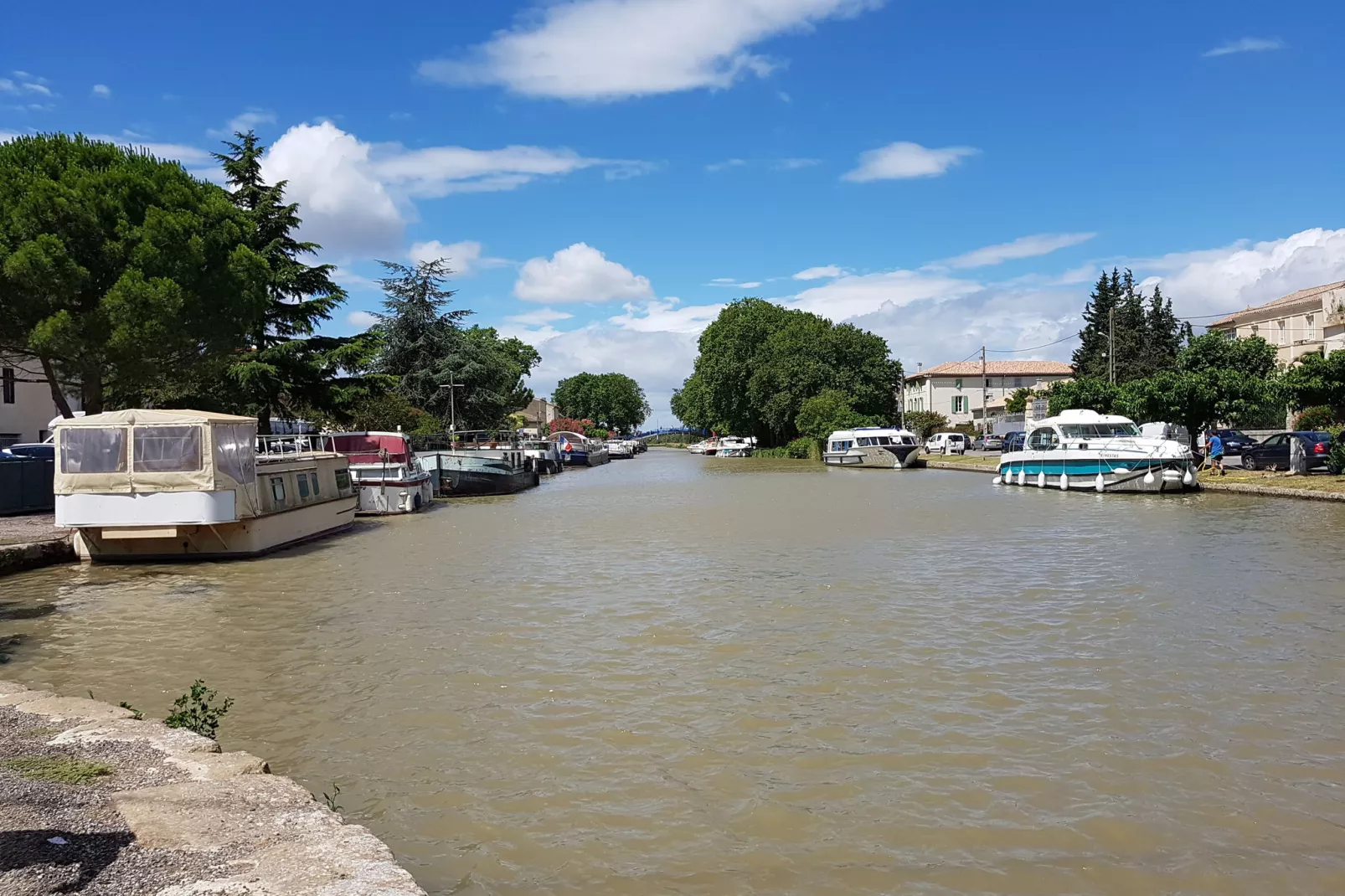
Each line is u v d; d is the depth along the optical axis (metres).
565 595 14.48
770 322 89.81
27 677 10.18
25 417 36.28
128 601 14.64
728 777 7.03
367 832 4.87
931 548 19.61
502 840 6.04
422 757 7.53
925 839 5.99
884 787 6.80
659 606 13.45
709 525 25.17
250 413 32.59
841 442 63.56
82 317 22.12
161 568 18.36
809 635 11.52
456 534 24.09
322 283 35.25
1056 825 6.17
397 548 21.33
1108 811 6.36
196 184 26.31
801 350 81.00
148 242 22.53
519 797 6.71
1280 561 16.94
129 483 18.17
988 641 11.11
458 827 6.23
